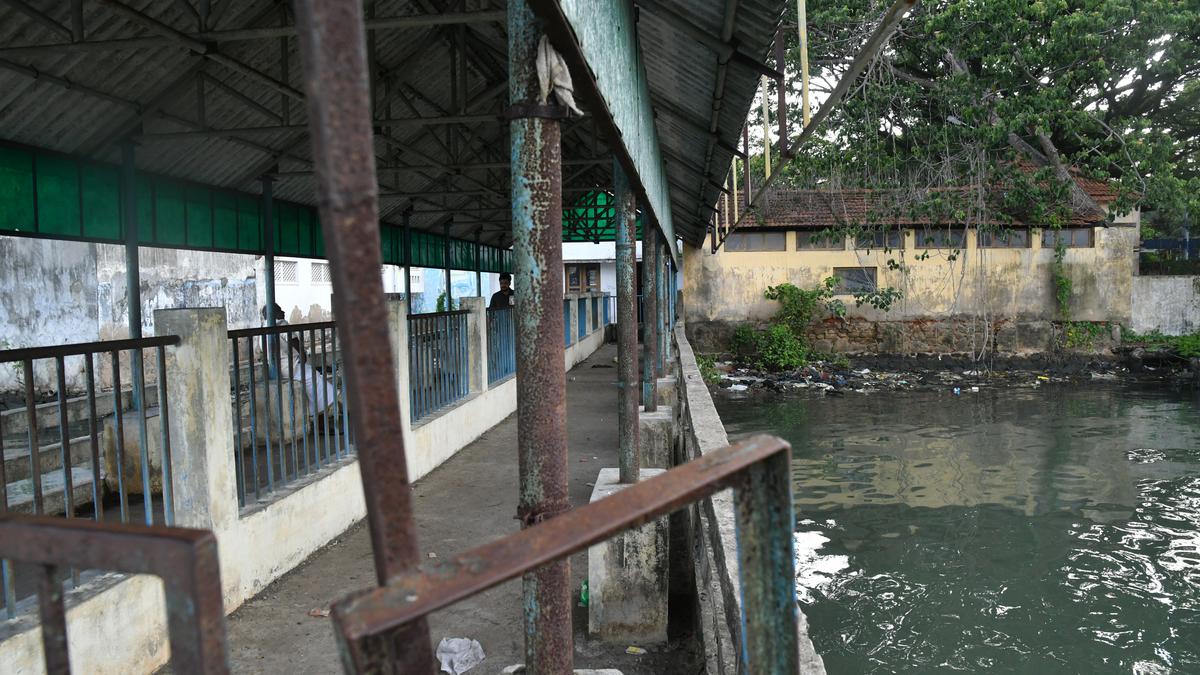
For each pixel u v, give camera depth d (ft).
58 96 20.53
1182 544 27.86
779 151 15.14
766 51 13.23
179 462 12.09
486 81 33.53
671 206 37.40
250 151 29.22
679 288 77.66
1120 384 63.77
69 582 10.33
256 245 32.68
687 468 3.33
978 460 40.19
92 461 10.31
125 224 24.70
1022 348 68.80
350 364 2.73
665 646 12.25
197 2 20.43
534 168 6.72
